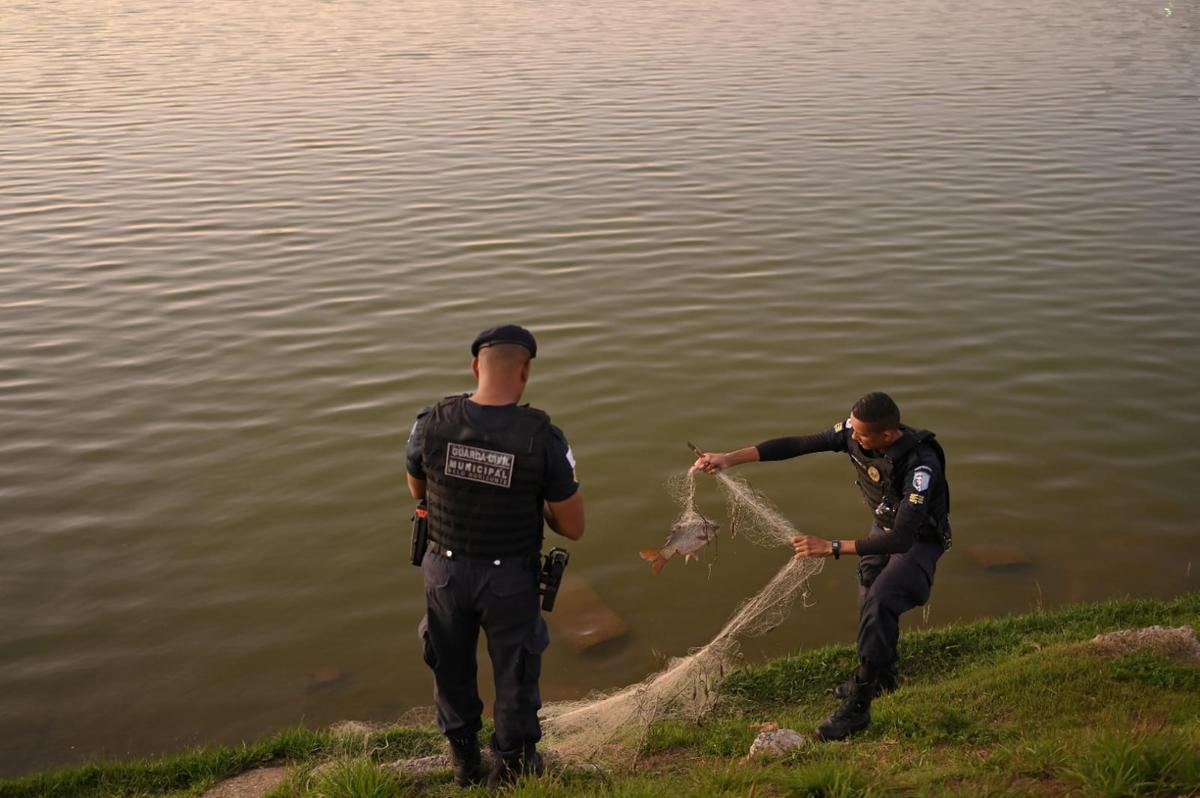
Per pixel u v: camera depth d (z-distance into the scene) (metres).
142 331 13.37
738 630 7.09
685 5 53.78
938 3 55.31
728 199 18.92
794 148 22.70
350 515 9.41
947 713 5.36
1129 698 5.36
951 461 10.11
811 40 40.44
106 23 47.56
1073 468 9.96
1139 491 9.57
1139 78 31.47
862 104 27.47
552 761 5.13
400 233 17.19
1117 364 12.08
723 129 24.56
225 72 33.72
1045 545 8.81
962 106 27.17
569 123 25.28
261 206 18.77
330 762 5.39
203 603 8.29
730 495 8.05
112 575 8.61
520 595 4.26
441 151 22.64
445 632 4.36
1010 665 5.97
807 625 7.93
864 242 16.53
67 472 10.06
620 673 7.49
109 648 7.81
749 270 15.31
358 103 28.12
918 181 20.05
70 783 5.62
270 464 10.19
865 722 5.30
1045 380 11.72
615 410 11.18
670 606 8.20
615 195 19.22
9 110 27.48
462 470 4.14
